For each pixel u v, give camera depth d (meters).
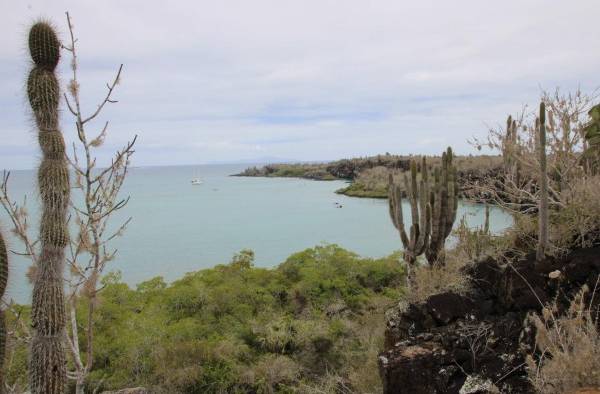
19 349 5.92
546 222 4.32
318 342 8.07
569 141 4.91
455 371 3.92
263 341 8.32
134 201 57.25
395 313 5.20
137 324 8.23
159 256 21.12
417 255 5.87
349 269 11.16
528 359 3.21
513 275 4.34
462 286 4.74
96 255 4.09
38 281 3.68
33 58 3.74
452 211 5.61
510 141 5.20
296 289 10.18
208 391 7.15
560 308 3.88
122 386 7.04
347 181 95.19
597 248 4.21
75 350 4.16
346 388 6.21
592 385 2.92
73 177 3.99
